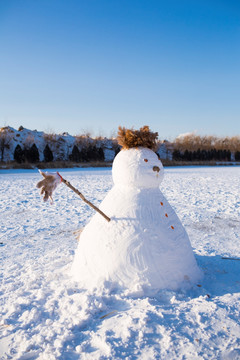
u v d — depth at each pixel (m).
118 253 2.98
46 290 3.24
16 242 6.34
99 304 2.72
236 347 2.24
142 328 2.39
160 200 3.31
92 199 11.24
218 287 3.27
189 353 2.19
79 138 48.16
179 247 3.17
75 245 5.93
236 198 11.09
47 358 2.23
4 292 3.60
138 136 3.35
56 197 11.88
